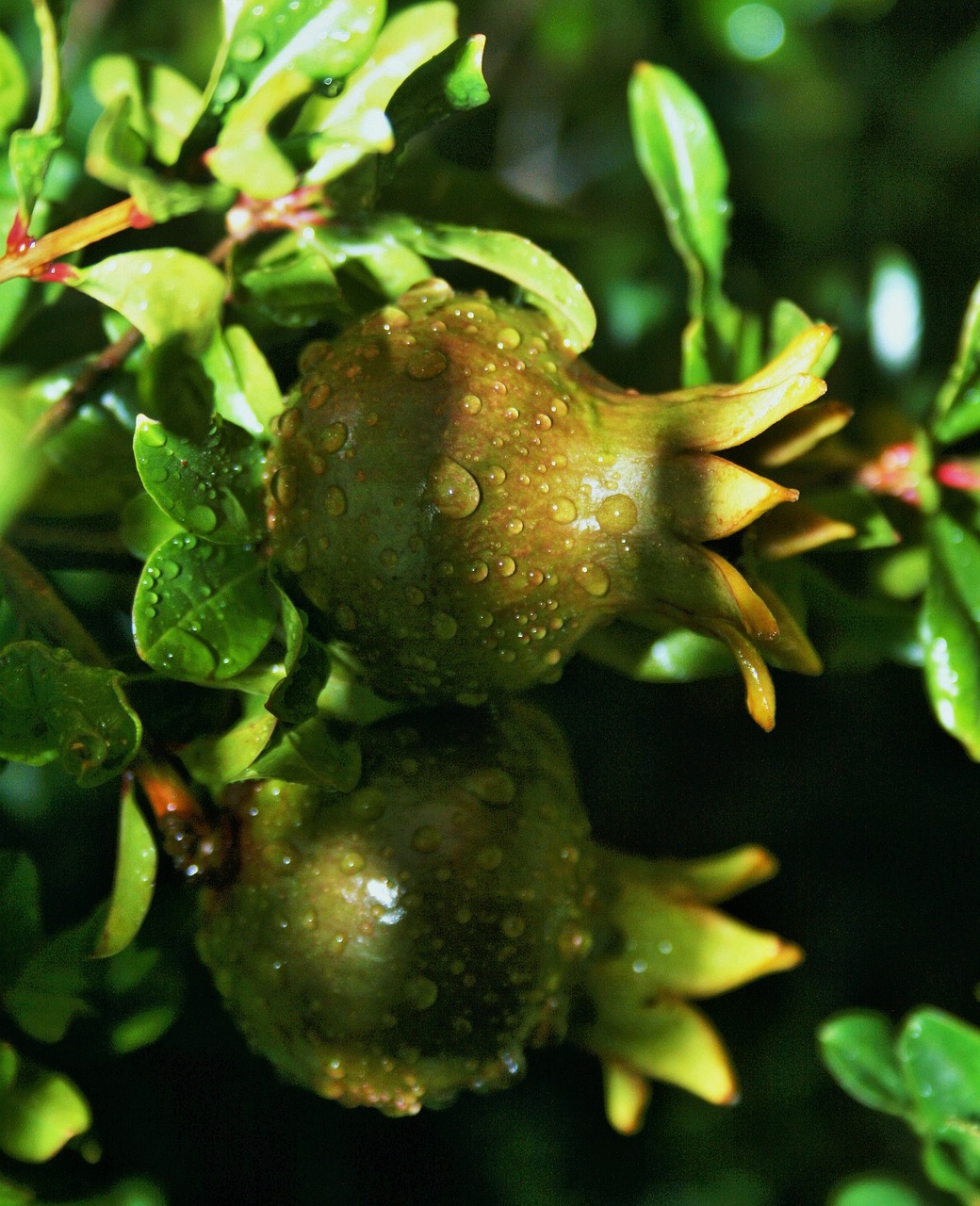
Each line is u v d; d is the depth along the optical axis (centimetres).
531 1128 50
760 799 60
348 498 28
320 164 30
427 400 28
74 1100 30
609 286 40
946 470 33
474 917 29
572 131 49
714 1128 52
